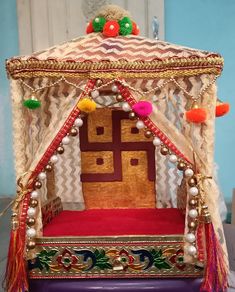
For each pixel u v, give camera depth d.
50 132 0.92
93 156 1.22
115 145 1.21
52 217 1.11
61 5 1.63
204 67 0.86
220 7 1.61
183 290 0.91
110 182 1.22
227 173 1.65
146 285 0.91
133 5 1.61
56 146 0.90
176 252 0.90
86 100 0.87
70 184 1.26
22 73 0.89
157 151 1.23
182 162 0.89
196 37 1.64
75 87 0.90
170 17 1.63
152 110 0.87
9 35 1.69
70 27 1.65
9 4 1.67
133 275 0.91
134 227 0.98
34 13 1.63
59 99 0.98
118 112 1.20
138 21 1.62
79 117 0.91
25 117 0.93
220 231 0.90
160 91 0.91
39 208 0.93
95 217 1.11
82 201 1.26
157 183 1.24
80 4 1.63
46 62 0.87
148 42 0.96
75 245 0.92
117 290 0.91
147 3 1.61
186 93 0.88
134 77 0.88
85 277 0.92
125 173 1.21
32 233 0.89
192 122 0.88
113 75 0.87
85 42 0.98
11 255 0.90
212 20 1.62
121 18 1.04
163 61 0.86
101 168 1.22
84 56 0.90
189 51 0.89
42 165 0.91
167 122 0.89
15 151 0.91
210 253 0.85
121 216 1.11
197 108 0.85
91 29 1.07
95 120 1.21
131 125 1.20
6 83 1.73
